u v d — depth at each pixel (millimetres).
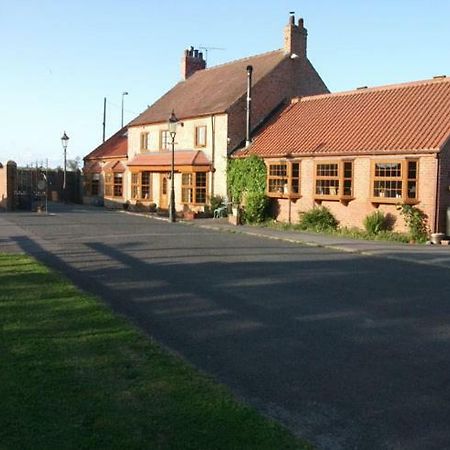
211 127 31609
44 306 8367
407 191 21391
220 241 19156
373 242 19594
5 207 33594
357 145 23438
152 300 9492
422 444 4449
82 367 5762
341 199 23875
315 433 4621
